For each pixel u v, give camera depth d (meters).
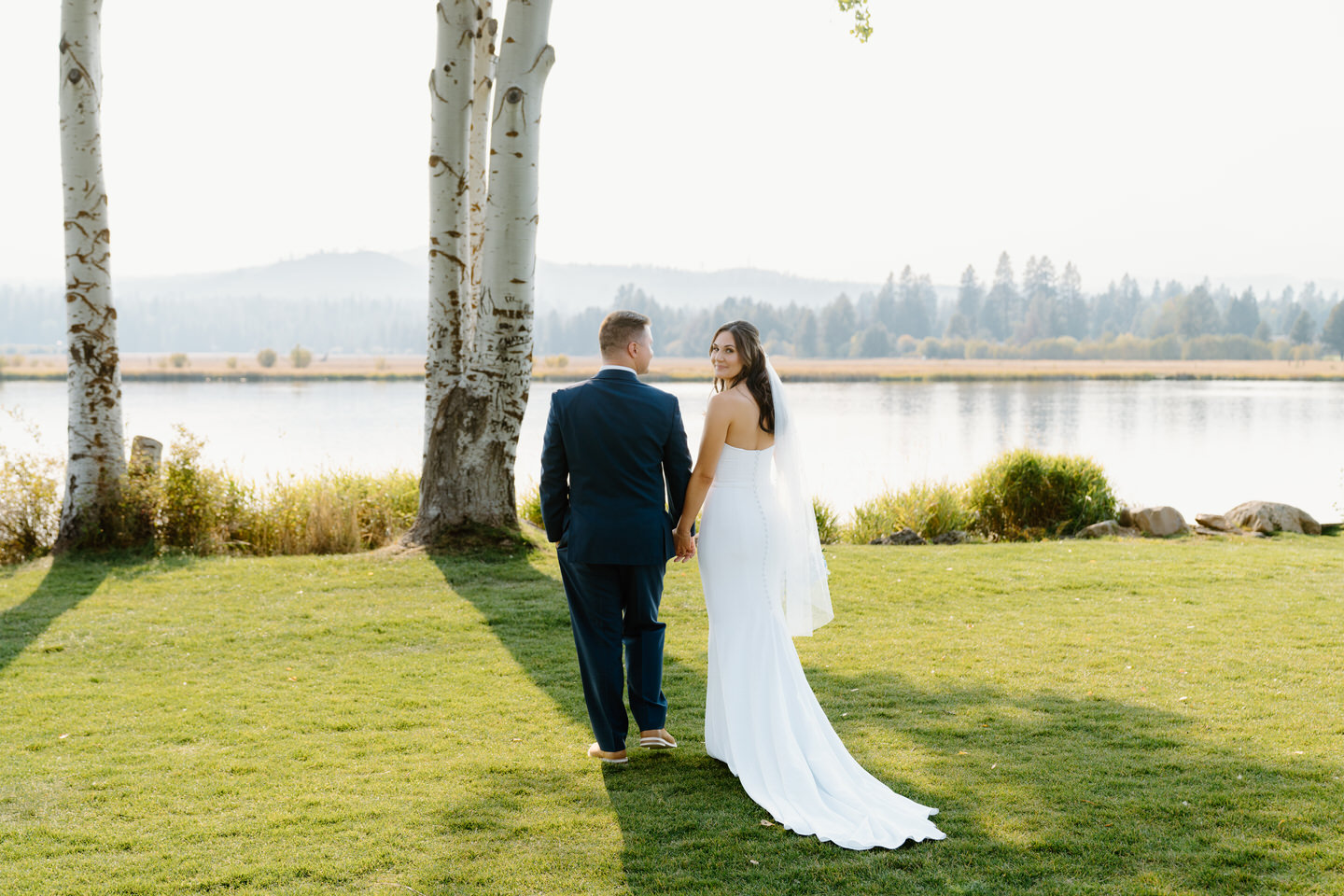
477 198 10.88
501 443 9.08
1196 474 19.39
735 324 3.80
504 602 7.07
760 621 3.69
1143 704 4.64
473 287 10.89
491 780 3.71
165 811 3.44
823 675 5.27
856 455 22.98
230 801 3.53
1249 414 36.50
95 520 9.05
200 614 6.74
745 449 3.74
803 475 3.91
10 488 9.73
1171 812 3.30
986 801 3.44
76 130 8.82
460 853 3.07
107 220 9.08
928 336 185.88
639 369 3.82
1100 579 7.95
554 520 3.78
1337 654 5.51
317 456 21.89
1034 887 2.80
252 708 4.73
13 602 7.16
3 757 4.04
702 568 3.80
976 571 8.37
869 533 12.11
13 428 26.88
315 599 7.19
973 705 4.69
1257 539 11.02
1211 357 143.50
